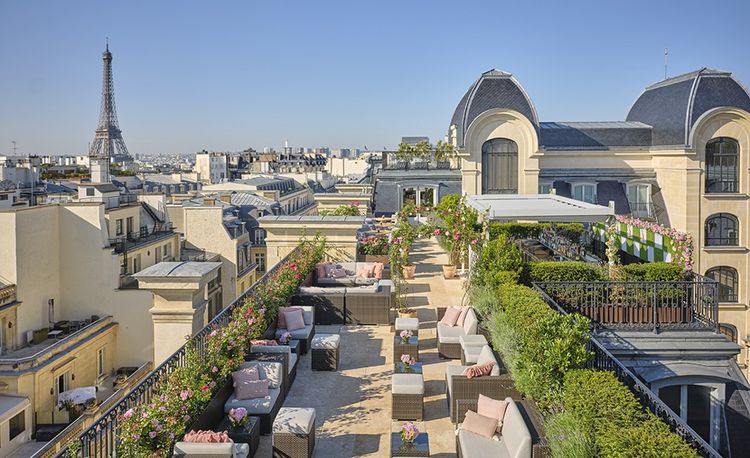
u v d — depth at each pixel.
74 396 33.41
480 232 18.83
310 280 16.72
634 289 12.80
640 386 7.34
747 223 35.91
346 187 48.62
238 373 8.98
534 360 8.05
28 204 49.28
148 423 6.52
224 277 52.91
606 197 37.31
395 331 12.17
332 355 11.24
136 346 42.81
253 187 85.81
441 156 39.03
